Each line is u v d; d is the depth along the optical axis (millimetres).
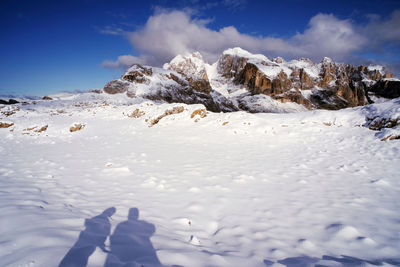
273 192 6555
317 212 5195
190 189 6559
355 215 5031
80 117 33219
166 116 22156
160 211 4980
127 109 32625
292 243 3865
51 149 12969
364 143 12953
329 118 18547
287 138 15445
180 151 12289
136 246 3072
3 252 2340
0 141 15281
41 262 2240
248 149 12836
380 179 7605
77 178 7324
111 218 4188
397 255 3520
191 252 3129
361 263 2869
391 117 14430
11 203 3959
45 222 3258
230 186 6961
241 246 3691
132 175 7922
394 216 4996
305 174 8445
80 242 2838
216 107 170500
